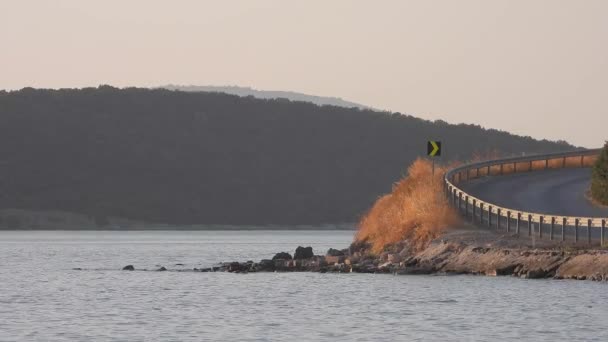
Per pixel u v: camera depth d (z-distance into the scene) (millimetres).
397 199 124875
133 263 149500
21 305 87625
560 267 94625
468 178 146125
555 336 66062
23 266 142625
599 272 91688
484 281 93875
